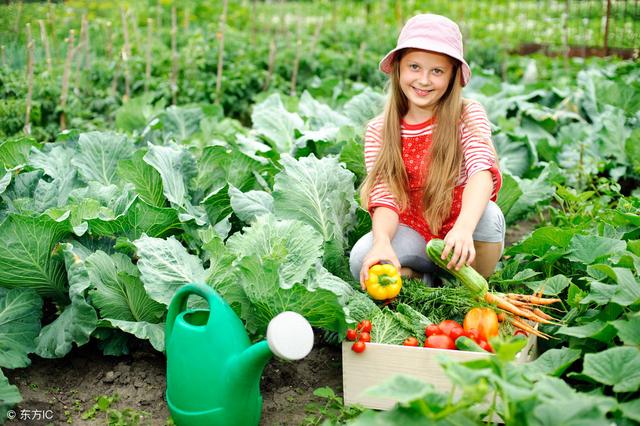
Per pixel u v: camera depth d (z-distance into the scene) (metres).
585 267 3.84
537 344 3.64
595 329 3.13
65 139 5.09
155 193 4.18
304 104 6.28
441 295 3.62
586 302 3.26
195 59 8.15
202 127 5.98
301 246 3.39
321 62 8.85
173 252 3.49
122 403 3.41
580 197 4.80
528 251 4.05
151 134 5.66
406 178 3.88
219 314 2.93
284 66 8.70
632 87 6.96
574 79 8.76
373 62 8.84
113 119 7.29
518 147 5.98
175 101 7.69
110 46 8.34
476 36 11.41
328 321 3.27
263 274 3.15
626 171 6.05
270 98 6.24
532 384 2.68
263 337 3.57
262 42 9.67
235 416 2.97
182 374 2.96
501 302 3.40
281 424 3.25
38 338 3.60
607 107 6.61
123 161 4.06
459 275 3.48
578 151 6.15
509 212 5.02
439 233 4.00
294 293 3.15
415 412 2.44
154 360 3.74
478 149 3.69
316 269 3.41
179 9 11.90
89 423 3.27
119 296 3.56
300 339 2.78
